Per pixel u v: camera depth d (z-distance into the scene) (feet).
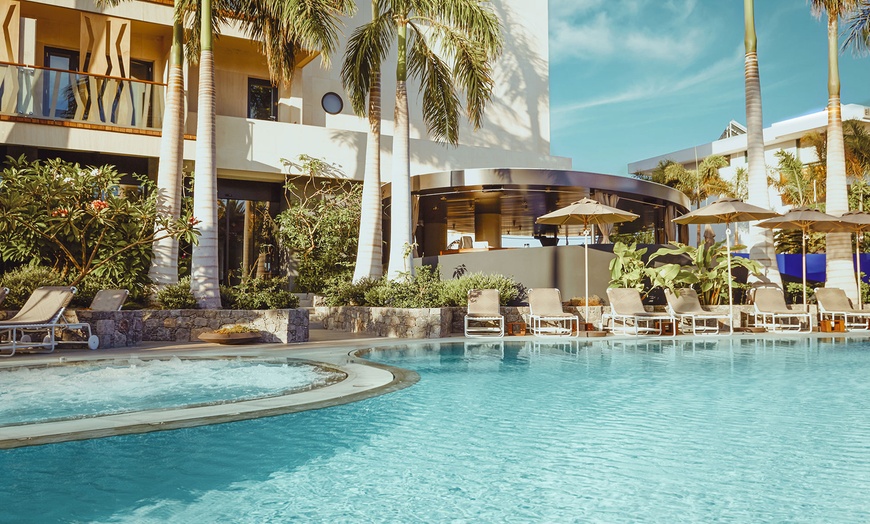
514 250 52.16
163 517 9.73
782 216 51.80
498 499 10.68
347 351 32.14
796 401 19.89
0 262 43.98
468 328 46.34
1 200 36.40
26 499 10.44
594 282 50.98
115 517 9.69
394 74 72.02
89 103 50.80
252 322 39.27
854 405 19.22
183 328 39.09
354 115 68.95
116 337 34.94
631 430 15.70
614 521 9.63
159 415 15.67
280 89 63.31
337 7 44.34
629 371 26.73
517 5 82.38
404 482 11.57
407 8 48.75
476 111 50.67
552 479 11.75
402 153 48.70
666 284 48.34
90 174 41.60
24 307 32.94
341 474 12.02
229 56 61.87
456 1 47.96
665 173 139.74
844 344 39.27
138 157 54.54
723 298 53.83
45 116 49.29
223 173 58.65
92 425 14.46
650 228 78.89
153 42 57.77
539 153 81.87
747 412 18.08
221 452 13.29
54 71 49.60
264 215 61.72
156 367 26.53
